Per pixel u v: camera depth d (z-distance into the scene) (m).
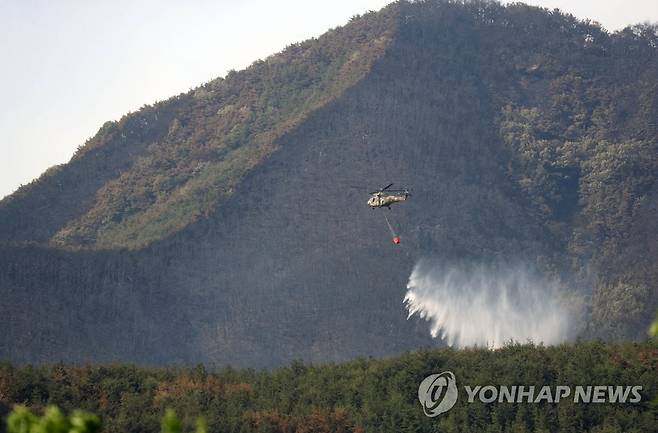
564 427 87.25
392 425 90.56
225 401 96.25
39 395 91.81
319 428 90.19
